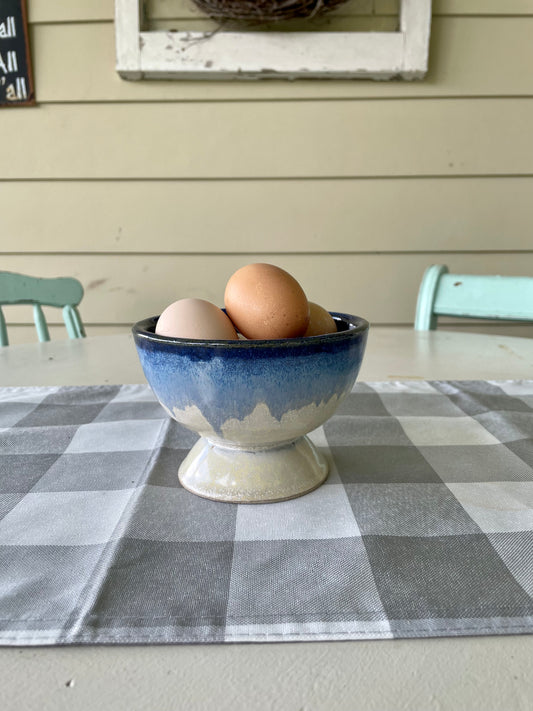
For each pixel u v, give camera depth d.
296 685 0.25
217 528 0.38
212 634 0.27
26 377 0.78
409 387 0.72
